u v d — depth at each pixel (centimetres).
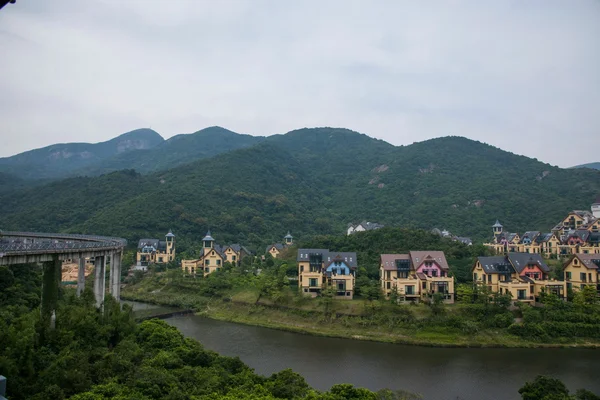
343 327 8362
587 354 7075
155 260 14300
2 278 6606
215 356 5597
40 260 5469
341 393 4372
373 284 9575
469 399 5400
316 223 19288
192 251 14938
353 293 9600
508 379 6041
